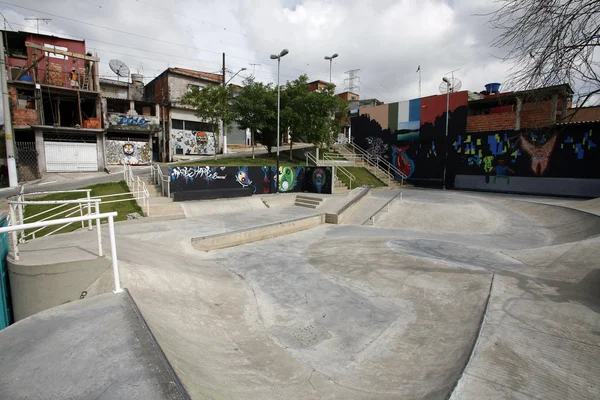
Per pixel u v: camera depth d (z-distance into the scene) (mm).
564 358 3279
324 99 21812
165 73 28422
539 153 19875
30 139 21328
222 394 2859
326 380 3547
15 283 4441
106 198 13102
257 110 22203
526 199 17438
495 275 5840
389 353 4070
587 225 9531
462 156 23281
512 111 21484
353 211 14773
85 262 4570
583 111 19031
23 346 2812
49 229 10047
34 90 20312
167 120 27438
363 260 7707
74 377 2402
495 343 3549
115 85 29125
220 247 9258
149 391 2246
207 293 5691
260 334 4598
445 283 5922
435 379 3217
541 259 6730
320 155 26250
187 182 14742
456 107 23422
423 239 9641
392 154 27375
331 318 5055
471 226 11930
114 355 2676
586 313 4215
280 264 7809
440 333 4344
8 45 22250
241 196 16734
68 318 3314
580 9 4289
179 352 3287
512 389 2822
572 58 4504
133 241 7090
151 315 3959
